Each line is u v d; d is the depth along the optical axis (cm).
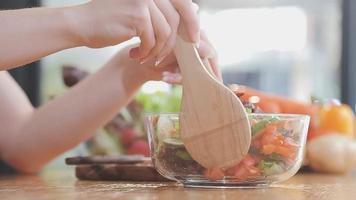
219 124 93
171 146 98
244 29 287
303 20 276
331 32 266
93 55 234
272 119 96
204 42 108
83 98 147
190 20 96
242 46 287
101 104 144
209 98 93
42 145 153
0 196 88
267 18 284
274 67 283
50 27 101
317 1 271
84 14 99
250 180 98
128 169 124
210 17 285
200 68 94
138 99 199
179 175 99
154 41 98
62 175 154
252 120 95
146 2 97
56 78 229
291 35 279
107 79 144
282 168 98
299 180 139
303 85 276
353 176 170
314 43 272
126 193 91
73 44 101
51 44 101
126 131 198
